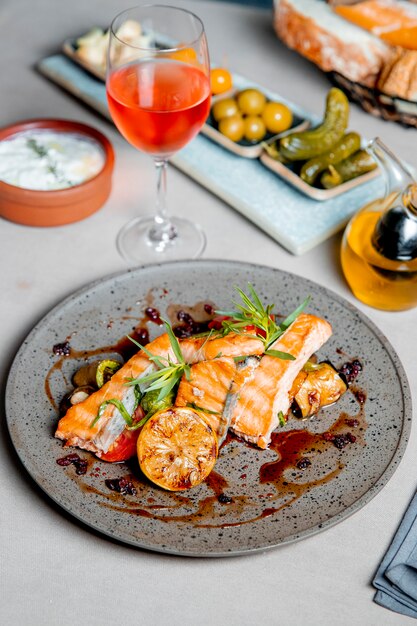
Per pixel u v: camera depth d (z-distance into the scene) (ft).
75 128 2.99
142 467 2.12
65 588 2.07
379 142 2.53
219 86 3.19
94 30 3.49
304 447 2.26
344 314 2.54
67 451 2.22
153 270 2.65
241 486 2.17
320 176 2.95
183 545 2.04
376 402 2.35
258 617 2.03
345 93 3.36
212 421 2.20
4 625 2.02
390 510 2.21
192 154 3.11
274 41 3.73
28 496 2.22
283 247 2.86
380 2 3.24
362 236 2.61
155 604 2.05
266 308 2.48
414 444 2.35
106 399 2.22
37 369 2.41
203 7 3.91
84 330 2.51
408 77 3.06
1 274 2.75
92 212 2.93
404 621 2.03
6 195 2.80
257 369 2.26
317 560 2.12
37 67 3.55
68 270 2.77
